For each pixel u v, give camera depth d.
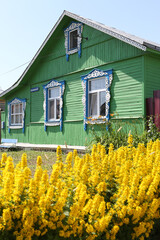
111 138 8.34
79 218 2.58
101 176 3.38
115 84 9.77
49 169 7.10
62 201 2.57
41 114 13.71
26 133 14.91
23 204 2.53
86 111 10.91
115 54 9.82
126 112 9.30
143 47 8.23
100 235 2.65
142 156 4.22
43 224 2.50
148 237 3.28
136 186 3.08
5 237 2.38
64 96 12.22
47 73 13.36
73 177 3.46
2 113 17.56
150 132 7.95
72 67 11.83
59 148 4.38
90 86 10.97
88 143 9.82
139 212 2.81
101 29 9.94
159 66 9.27
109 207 2.85
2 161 3.71
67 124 11.96
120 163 4.28
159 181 3.47
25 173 2.91
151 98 8.54
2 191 2.62
